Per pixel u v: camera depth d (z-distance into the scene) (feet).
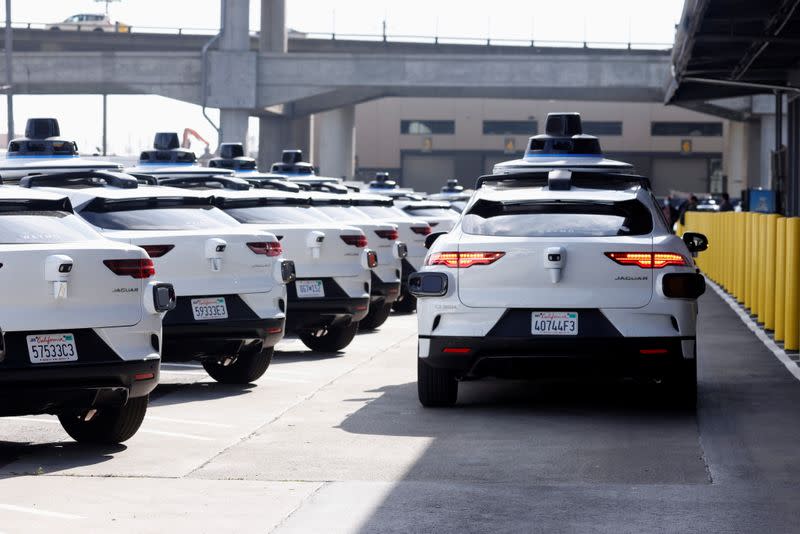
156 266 44.83
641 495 29.43
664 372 39.96
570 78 249.34
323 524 26.99
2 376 32.37
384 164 513.04
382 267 71.77
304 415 42.04
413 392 47.55
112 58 259.19
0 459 34.76
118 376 34.30
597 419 40.65
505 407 43.42
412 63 251.80
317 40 435.94
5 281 32.53
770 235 69.51
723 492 29.71
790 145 133.08
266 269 47.52
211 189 60.44
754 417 40.83
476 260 39.99
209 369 50.42
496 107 506.48
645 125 497.05
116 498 29.68
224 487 30.78
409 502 28.94
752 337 67.82
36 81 261.24
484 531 26.27
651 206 41.68
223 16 254.68
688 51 96.73
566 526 26.63
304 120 333.42
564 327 39.50
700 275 40.09
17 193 35.27
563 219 40.65
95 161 64.08
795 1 77.92
